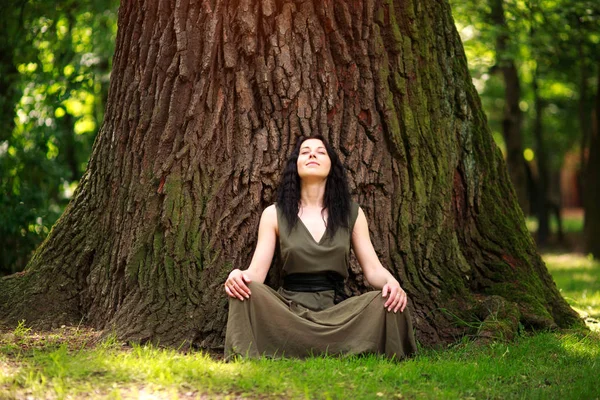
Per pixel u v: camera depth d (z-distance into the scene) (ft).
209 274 15.72
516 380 13.07
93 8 35.99
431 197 17.39
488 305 16.74
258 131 16.35
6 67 30.76
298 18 16.53
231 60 16.28
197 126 16.17
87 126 42.04
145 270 15.89
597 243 50.75
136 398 10.94
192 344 15.08
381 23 17.12
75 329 16.31
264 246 15.40
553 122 76.23
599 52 43.78
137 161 16.57
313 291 15.37
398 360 14.43
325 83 16.57
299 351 14.30
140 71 16.96
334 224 15.56
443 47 18.34
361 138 16.80
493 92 68.95
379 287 15.39
